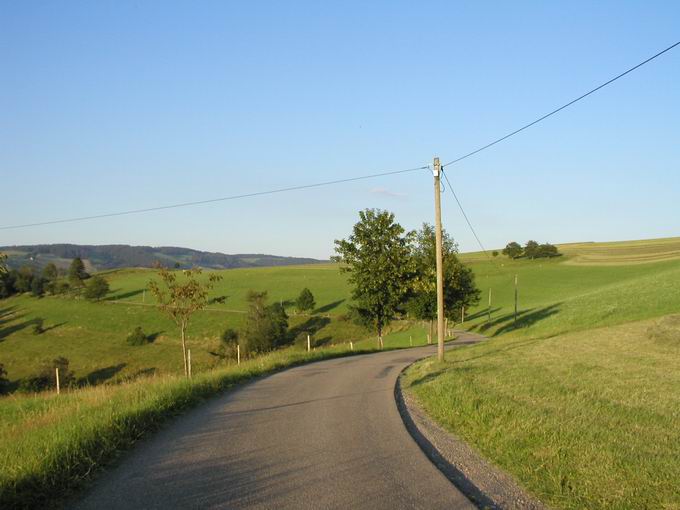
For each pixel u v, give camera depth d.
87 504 5.61
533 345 24.61
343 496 5.87
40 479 5.96
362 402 12.11
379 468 6.93
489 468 7.04
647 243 127.69
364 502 5.69
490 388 12.74
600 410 9.99
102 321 70.06
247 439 8.49
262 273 113.62
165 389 12.40
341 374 18.00
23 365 53.44
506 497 5.95
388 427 9.41
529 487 6.20
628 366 16.72
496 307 74.19
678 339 21.31
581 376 14.66
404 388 14.36
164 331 64.50
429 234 42.75
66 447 7.00
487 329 56.03
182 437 8.62
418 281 32.47
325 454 7.61
